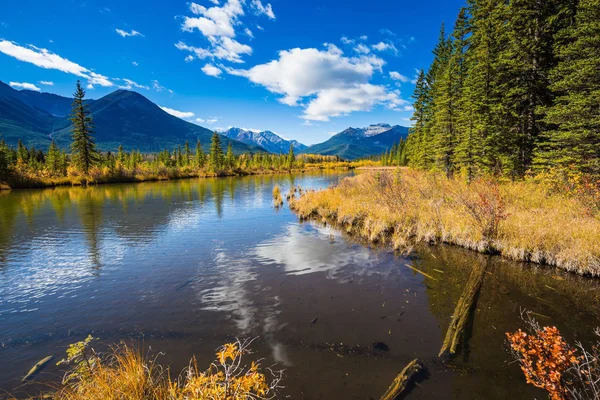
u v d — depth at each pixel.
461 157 22.56
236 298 7.25
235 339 5.45
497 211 10.97
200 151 78.44
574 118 14.72
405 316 6.24
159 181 53.09
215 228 15.31
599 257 8.19
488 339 5.33
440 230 12.20
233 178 63.25
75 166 49.03
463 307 6.43
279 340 5.39
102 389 3.28
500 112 19.81
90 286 8.15
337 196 21.08
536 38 18.47
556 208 12.55
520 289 7.41
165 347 5.20
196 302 7.06
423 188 20.47
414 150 42.97
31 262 10.23
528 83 19.20
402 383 4.17
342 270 9.10
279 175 76.31
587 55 14.43
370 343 5.27
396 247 11.16
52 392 4.04
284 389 4.14
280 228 15.22
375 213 15.10
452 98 26.56
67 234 14.18
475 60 24.17
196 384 3.10
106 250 11.58
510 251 9.64
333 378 4.37
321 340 5.38
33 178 40.44
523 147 20.02
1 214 19.52
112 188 38.88
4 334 5.75
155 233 14.32
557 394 3.18
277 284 8.10
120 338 5.54
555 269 8.67
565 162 15.75
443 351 4.98
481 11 21.08
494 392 4.04
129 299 7.29
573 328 5.64
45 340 5.53
